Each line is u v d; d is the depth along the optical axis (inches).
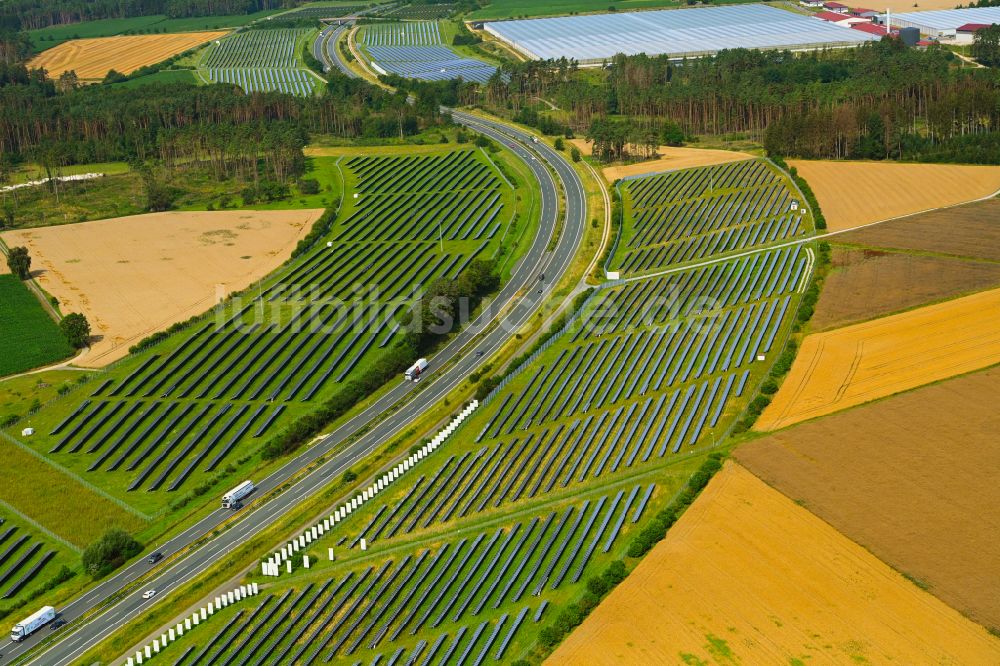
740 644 6771.7
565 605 7534.5
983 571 7165.4
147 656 7406.5
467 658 7130.9
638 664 6707.7
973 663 6451.8
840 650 6633.9
